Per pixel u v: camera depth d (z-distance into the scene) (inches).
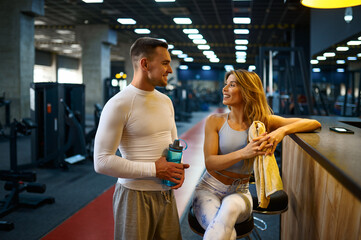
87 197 150.4
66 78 1082.1
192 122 503.5
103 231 114.1
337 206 44.1
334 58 275.4
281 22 481.4
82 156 214.4
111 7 425.4
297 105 270.1
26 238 108.0
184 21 498.3
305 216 63.5
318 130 72.7
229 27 526.3
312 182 58.7
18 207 135.3
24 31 375.9
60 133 201.0
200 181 67.5
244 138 62.4
